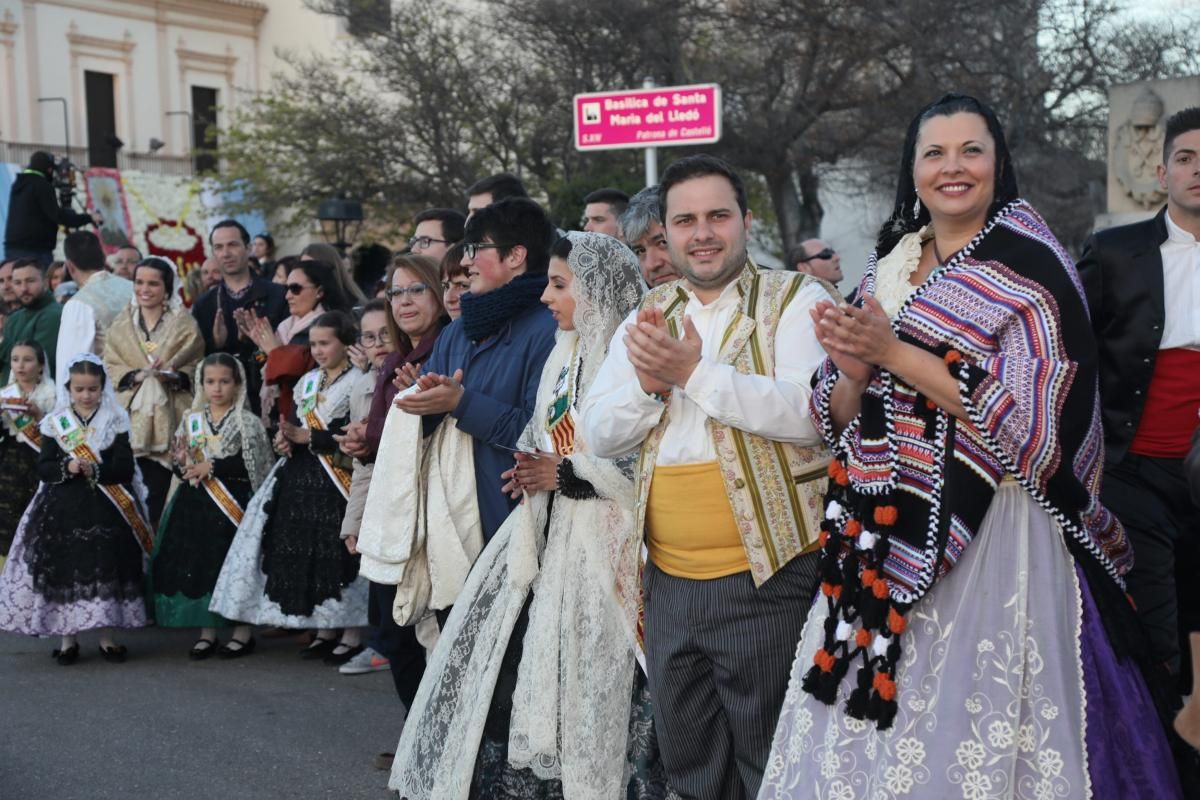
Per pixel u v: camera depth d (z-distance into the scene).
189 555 6.45
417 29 19.67
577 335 3.89
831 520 2.88
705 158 3.36
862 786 2.68
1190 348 3.42
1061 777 2.57
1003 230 2.78
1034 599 2.65
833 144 15.88
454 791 3.71
